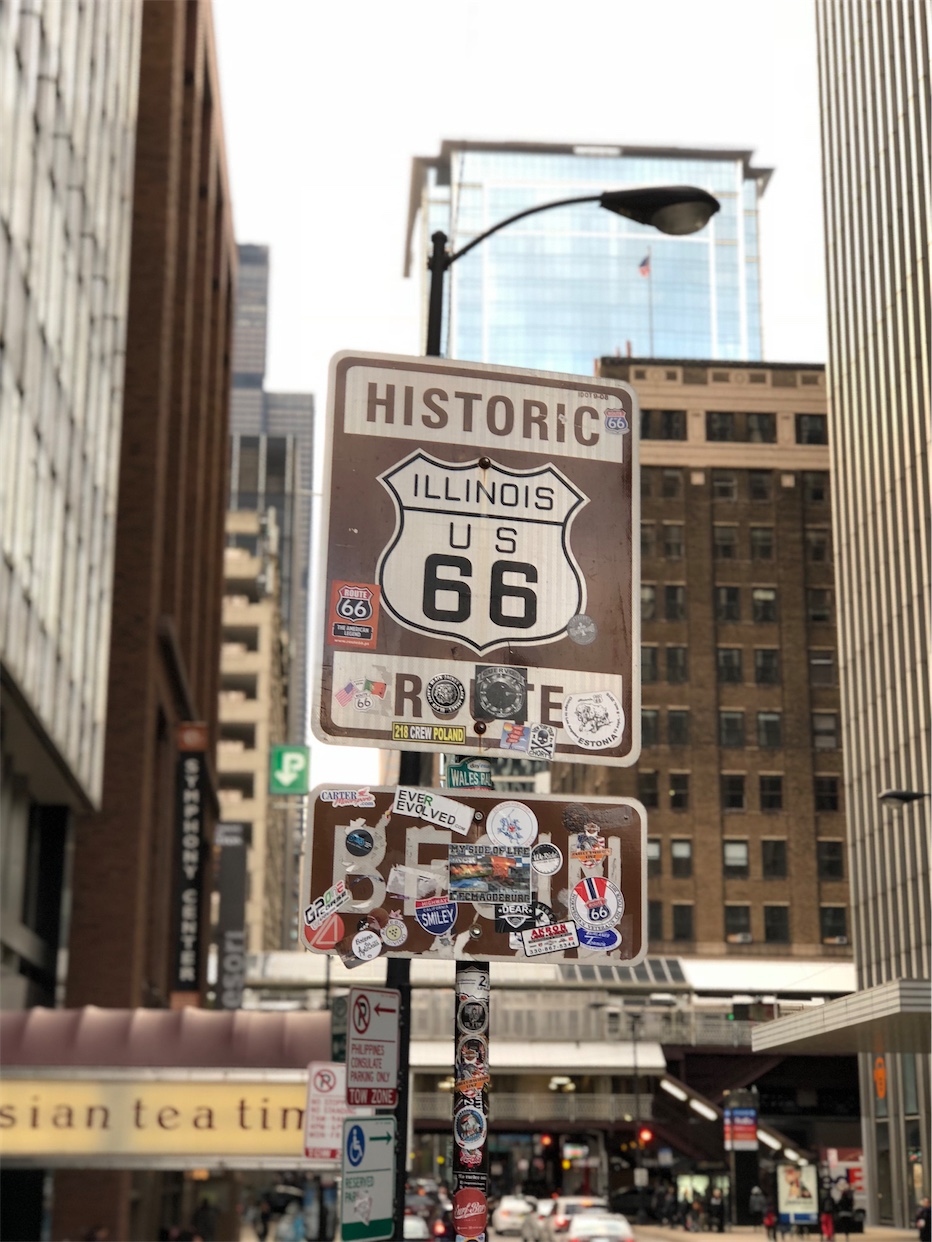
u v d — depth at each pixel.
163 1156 22.80
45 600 30.98
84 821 40.69
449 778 8.43
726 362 102.25
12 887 34.53
